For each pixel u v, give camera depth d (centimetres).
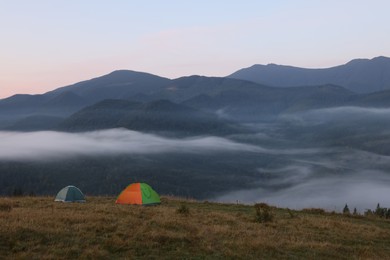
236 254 1510
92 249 1422
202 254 1498
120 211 2220
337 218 2828
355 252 1736
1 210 2053
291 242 1756
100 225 1730
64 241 1496
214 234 1795
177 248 1532
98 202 3019
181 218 2136
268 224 2164
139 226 1792
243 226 2048
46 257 1322
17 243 1422
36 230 1559
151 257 1423
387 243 1988
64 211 2155
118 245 1502
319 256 1619
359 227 2294
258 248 1617
